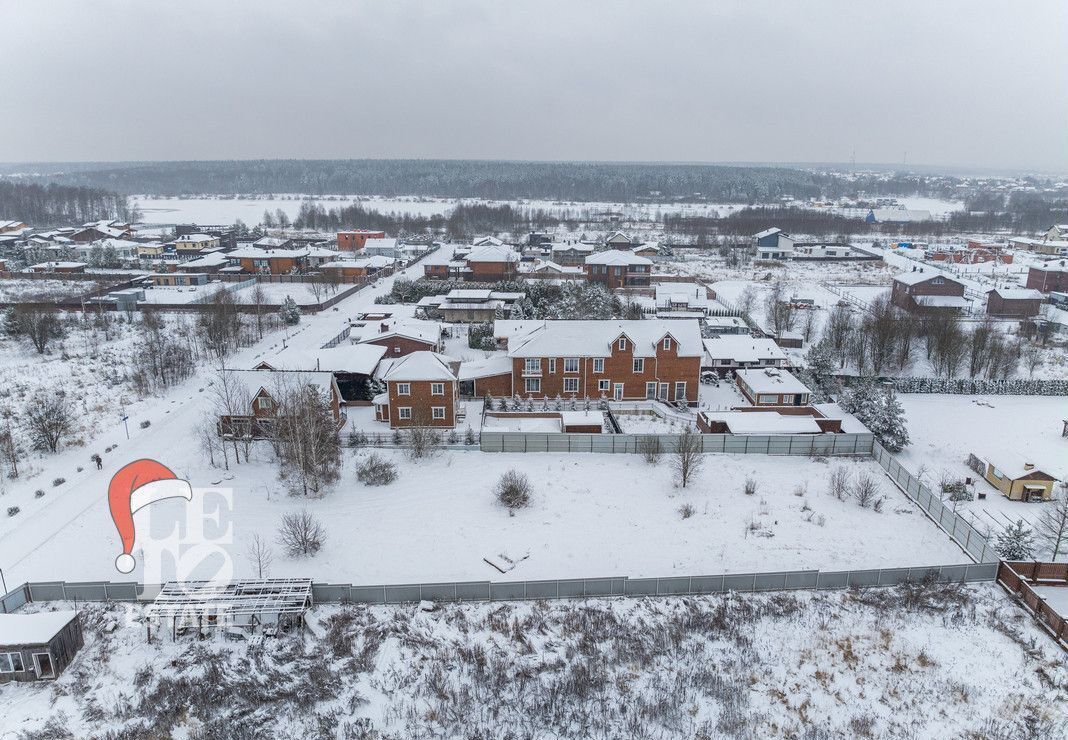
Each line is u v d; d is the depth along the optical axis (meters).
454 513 48.06
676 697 32.84
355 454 57.00
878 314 95.75
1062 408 72.25
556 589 38.72
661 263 163.00
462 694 32.66
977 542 43.12
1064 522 42.12
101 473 53.25
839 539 45.66
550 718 31.59
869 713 32.06
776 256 173.12
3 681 32.47
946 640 36.41
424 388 61.22
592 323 70.94
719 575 39.50
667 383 69.81
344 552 43.19
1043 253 181.88
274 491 50.66
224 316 90.25
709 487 52.19
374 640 35.47
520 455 57.00
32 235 186.00
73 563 41.56
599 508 49.03
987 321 97.31
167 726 30.36
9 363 77.75
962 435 64.44
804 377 74.50
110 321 97.56
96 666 33.47
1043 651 35.38
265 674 33.22
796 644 36.25
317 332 98.06
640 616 37.69
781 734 30.95
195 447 57.72
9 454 53.50
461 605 38.16
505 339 80.00
